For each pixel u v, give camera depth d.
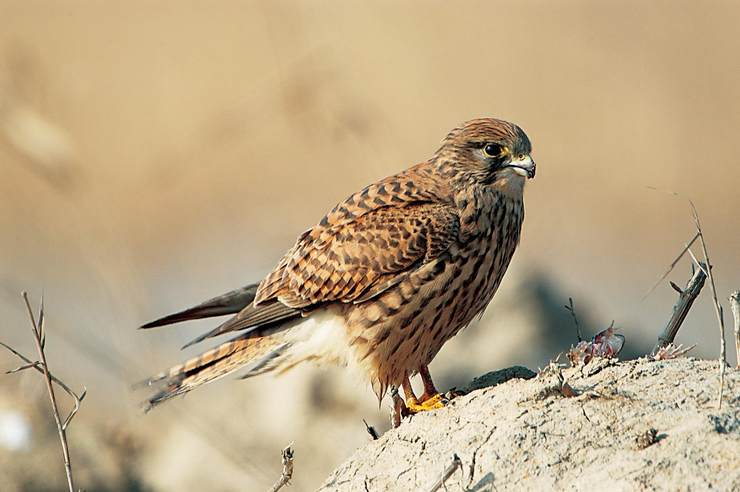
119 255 13.39
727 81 26.78
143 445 12.72
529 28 28.69
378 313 9.56
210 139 20.17
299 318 9.91
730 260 21.16
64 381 13.52
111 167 23.45
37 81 12.47
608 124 25.55
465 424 7.65
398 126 24.92
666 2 28.56
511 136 9.97
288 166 23.64
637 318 15.80
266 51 26.64
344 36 26.36
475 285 9.81
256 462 12.45
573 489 6.79
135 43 27.88
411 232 9.61
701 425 6.95
